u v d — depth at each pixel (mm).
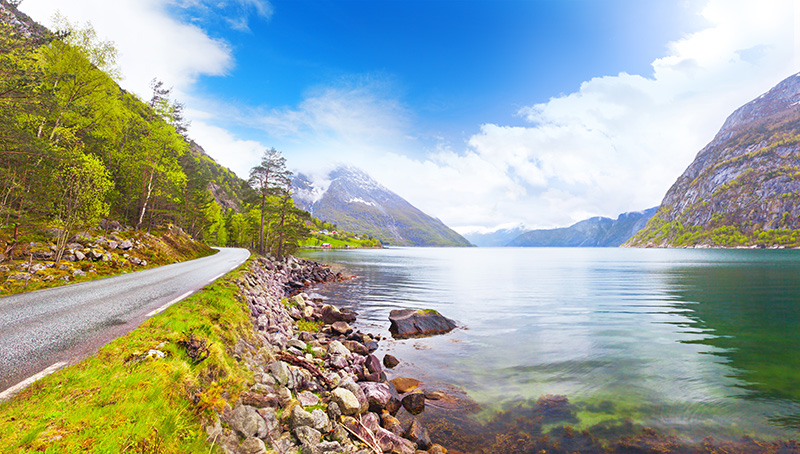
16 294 14039
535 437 8930
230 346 8141
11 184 22375
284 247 77812
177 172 45312
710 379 12797
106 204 24828
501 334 20016
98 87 31766
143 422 4297
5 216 22297
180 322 8195
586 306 29578
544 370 13938
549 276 61906
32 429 3828
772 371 13562
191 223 85875
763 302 31000
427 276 60844
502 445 8562
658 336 19141
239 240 100812
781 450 8242
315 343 14992
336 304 30500
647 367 14109
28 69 22516
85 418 4176
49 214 23562
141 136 40281
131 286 16016
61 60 30031
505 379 12984
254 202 65062
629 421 9711
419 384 12461
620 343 17719
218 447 4734
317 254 136000
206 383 5953
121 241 28891
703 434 9039
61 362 6227
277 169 65438
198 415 5008
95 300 12492
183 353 6480
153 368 5547
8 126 20266
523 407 10641
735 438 8828
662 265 90312
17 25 22562
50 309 10945
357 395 9359
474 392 11797
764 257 123938
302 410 6812
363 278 55438
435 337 19516
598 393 11625
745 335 19297
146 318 9562
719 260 109188
